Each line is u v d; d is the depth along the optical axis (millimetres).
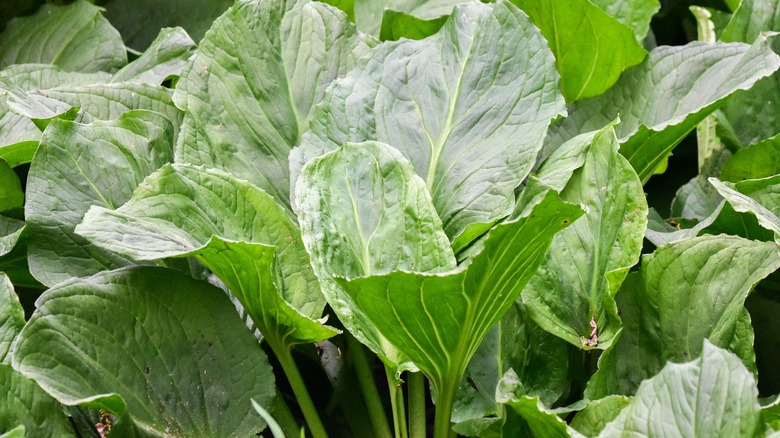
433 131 2416
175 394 2240
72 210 2330
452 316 2189
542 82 2393
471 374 2367
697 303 2295
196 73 2457
